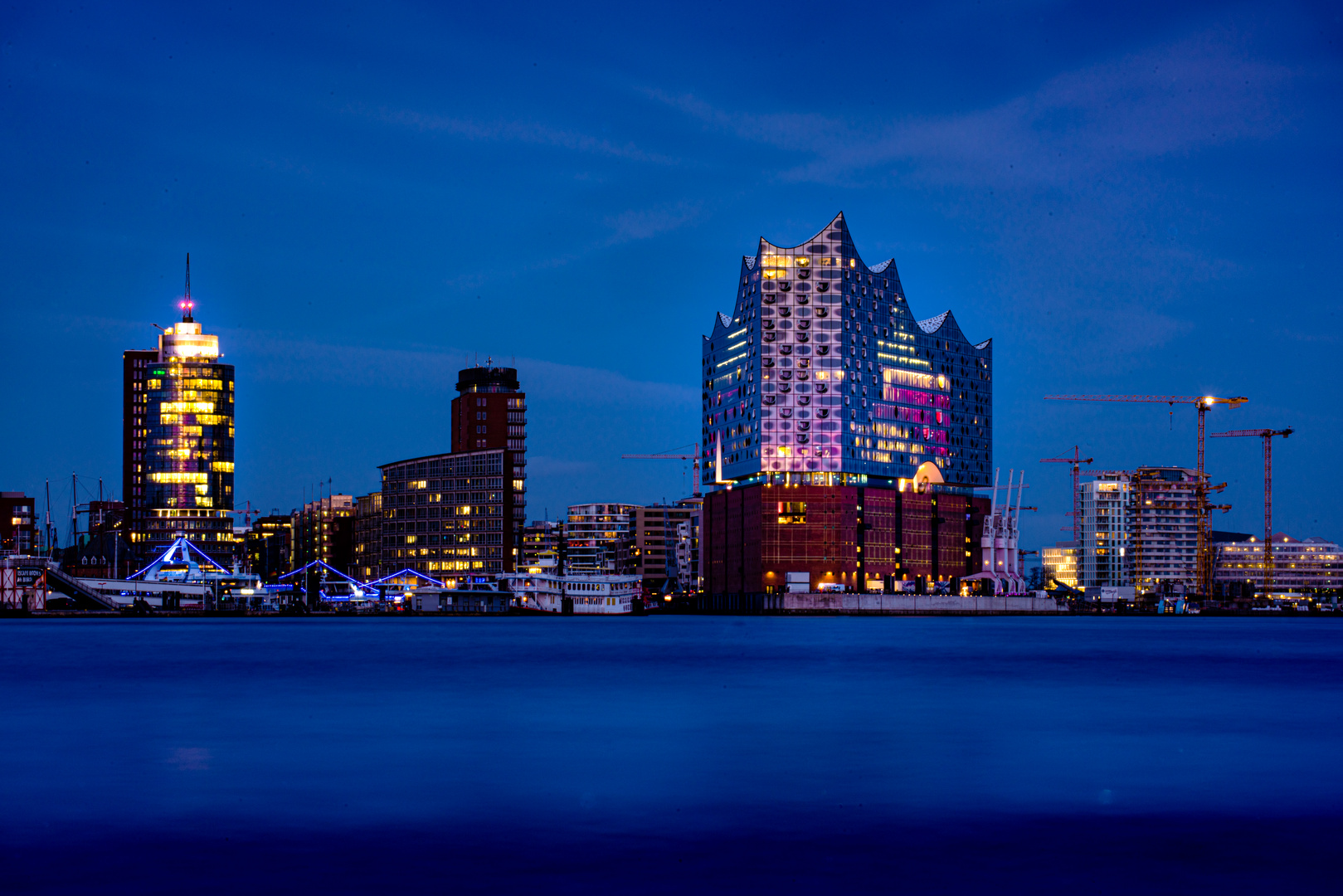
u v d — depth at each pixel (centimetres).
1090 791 4903
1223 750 6119
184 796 4781
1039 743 6406
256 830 4184
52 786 5012
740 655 15112
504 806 4594
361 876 3594
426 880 3550
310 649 16212
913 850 3903
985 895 3412
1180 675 11675
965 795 4816
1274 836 4094
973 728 7056
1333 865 3728
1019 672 11994
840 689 9775
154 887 3488
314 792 4869
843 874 3622
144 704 8469
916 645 17875
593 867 3688
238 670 12019
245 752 6038
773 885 3500
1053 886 3503
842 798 4744
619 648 16500
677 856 3819
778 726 7144
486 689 9738
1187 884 3519
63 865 3719
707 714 7788
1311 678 11369
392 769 5462
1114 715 7812
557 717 7656
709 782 5116
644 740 6475
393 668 12375
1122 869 3675
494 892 3431
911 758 5797
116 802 4662
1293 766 5591
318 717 7650
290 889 3469
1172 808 4559
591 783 5075
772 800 4706
